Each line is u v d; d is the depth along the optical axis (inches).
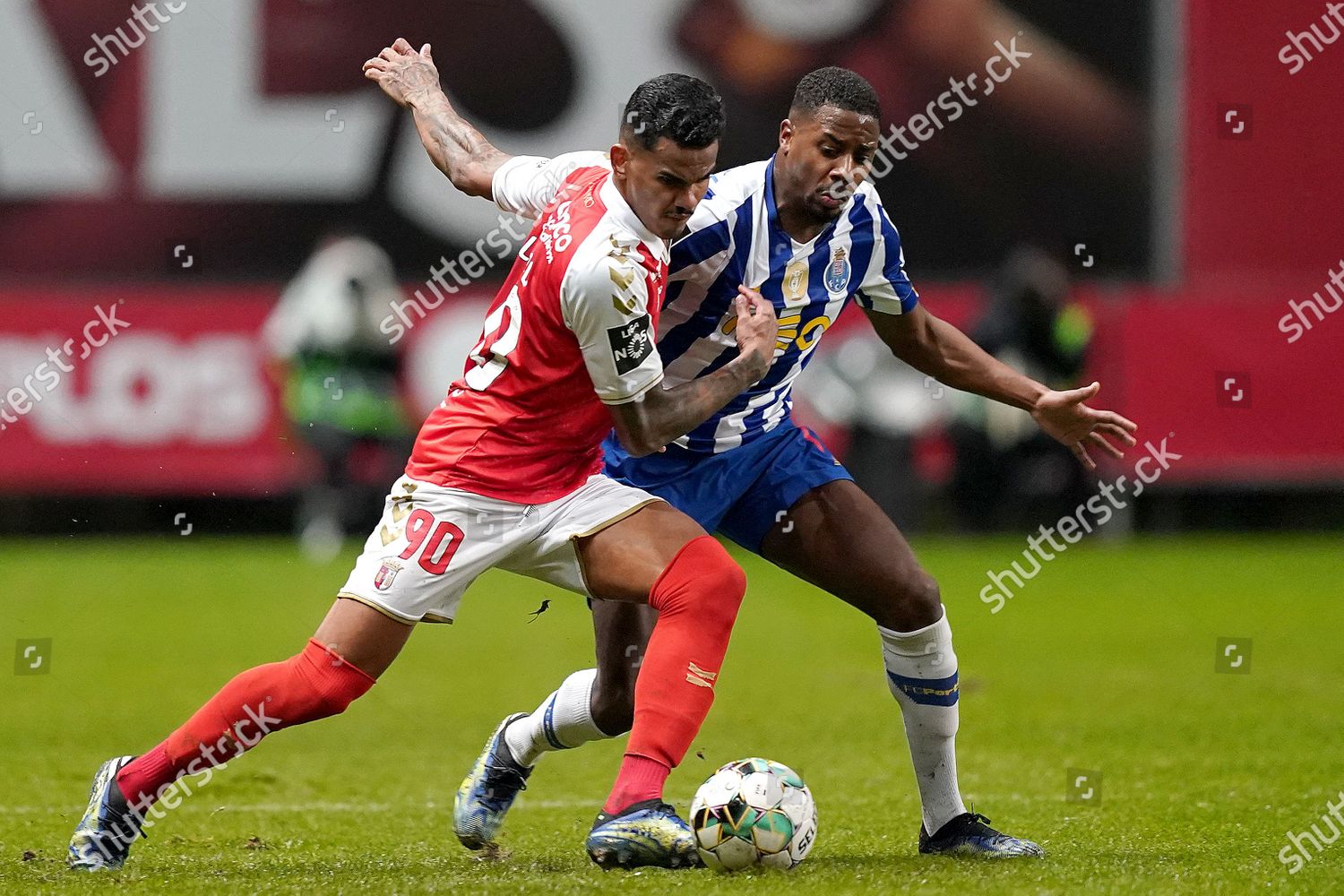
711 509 668.7
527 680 1290.6
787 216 640.4
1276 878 580.7
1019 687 1204.5
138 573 1998.0
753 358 603.2
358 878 588.1
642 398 578.6
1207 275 2235.5
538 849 682.2
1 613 1652.3
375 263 2198.6
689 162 555.5
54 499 2474.2
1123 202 2235.5
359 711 1135.6
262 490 2194.9
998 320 2089.1
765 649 1448.1
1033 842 671.8
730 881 562.6
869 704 1144.8
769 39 2187.5
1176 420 2237.9
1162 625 1552.7
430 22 2190.0
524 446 592.1
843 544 642.8
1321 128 2218.3
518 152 2201.0
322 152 2197.3
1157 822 724.7
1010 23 2209.6
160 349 2188.7
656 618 652.7
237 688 590.6
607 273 557.9
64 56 2188.7
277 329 2180.1
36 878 587.2
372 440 2177.7
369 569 589.0
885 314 690.8
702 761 934.4
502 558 600.4
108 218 2191.2
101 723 1071.6
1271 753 932.6
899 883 560.4
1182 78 2218.3
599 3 2186.3
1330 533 2529.5
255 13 2193.7
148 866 623.5
